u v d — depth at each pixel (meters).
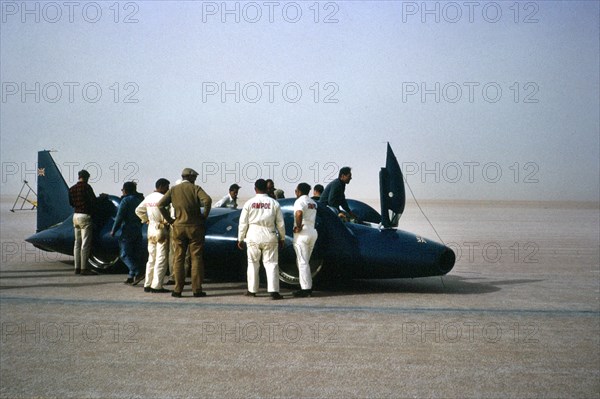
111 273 11.68
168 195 9.02
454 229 26.91
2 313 7.59
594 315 7.66
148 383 4.89
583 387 4.85
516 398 4.59
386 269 9.41
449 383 4.92
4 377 5.03
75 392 4.68
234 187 12.77
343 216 10.10
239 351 5.82
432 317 7.47
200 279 9.02
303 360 5.55
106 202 11.60
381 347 6.00
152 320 7.20
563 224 32.22
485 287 10.09
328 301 8.62
